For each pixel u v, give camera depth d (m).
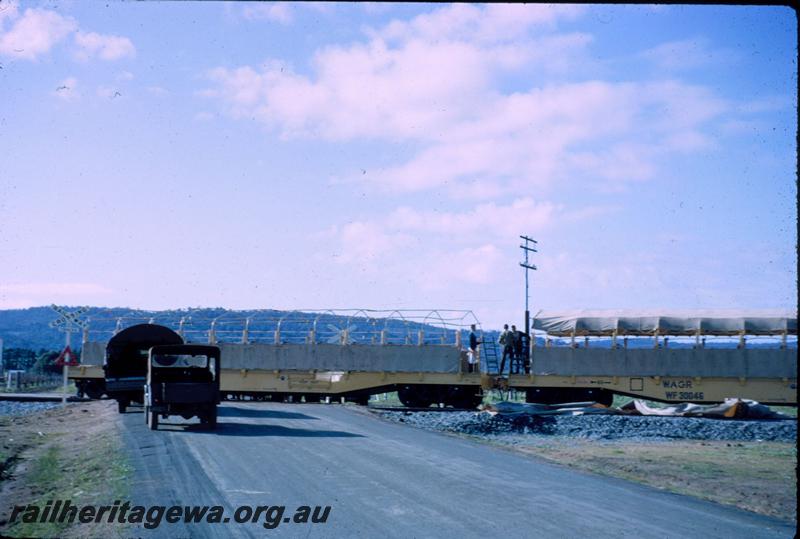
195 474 14.16
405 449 18.64
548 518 10.88
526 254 45.00
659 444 25.09
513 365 36.31
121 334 28.23
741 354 33.66
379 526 10.16
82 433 23.22
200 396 22.42
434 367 35.09
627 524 10.63
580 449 22.84
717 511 12.06
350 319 36.25
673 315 34.25
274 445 18.69
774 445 25.47
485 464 16.55
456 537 9.65
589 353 34.56
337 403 35.59
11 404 35.62
